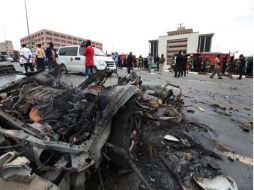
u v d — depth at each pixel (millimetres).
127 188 1856
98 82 2525
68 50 10516
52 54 8586
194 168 2258
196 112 4582
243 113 4699
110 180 1943
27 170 1147
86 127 1816
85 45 7270
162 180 2012
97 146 1662
